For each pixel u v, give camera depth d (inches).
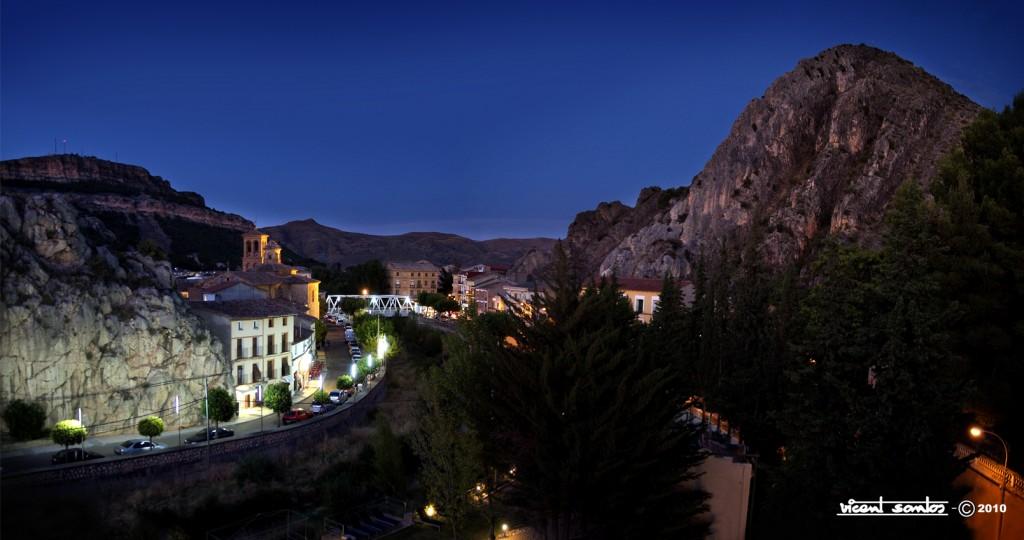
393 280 6934.1
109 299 2039.9
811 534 1053.2
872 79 4847.4
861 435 1023.6
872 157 4402.1
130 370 2014.0
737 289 1649.9
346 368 3257.9
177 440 1879.9
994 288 1256.2
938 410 978.1
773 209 4785.9
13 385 1780.3
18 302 1824.6
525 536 1202.0
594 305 1080.2
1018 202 1306.6
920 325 992.9
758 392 1414.9
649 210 7057.1
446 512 1206.9
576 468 952.3
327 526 1485.0
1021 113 1406.3
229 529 1502.2
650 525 1012.5
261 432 1923.0
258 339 2479.1
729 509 1119.0
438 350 3585.1
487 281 5812.0
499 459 1110.4
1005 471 1087.0
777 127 5201.8
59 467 1446.9
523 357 1058.1
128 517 1408.7
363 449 1918.1
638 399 990.4
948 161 1492.4
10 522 881.5
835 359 1092.5
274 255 5511.8
